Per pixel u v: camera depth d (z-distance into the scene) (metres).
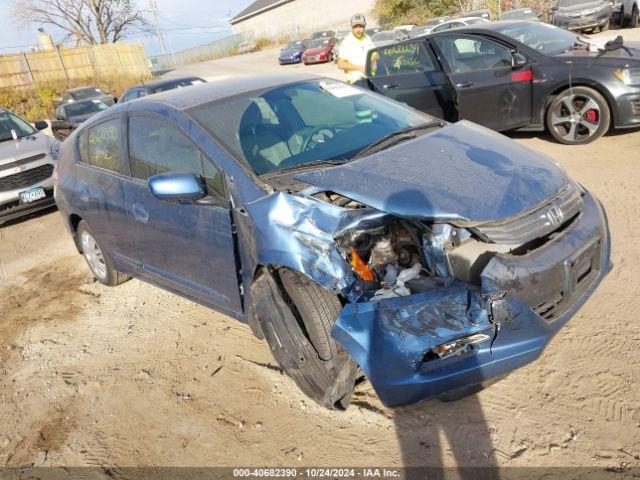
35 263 6.32
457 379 2.44
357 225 2.70
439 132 3.48
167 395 3.44
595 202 3.15
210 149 3.37
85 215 4.73
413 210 2.64
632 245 4.20
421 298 2.47
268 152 3.39
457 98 7.11
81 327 4.56
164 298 4.80
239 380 3.46
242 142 3.40
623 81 6.32
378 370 2.45
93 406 3.47
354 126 3.76
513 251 2.72
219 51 54.56
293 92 3.96
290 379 3.37
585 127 6.75
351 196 2.78
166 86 11.45
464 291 2.47
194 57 56.41
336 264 2.66
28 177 7.74
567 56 6.62
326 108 3.90
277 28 54.69
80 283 5.48
